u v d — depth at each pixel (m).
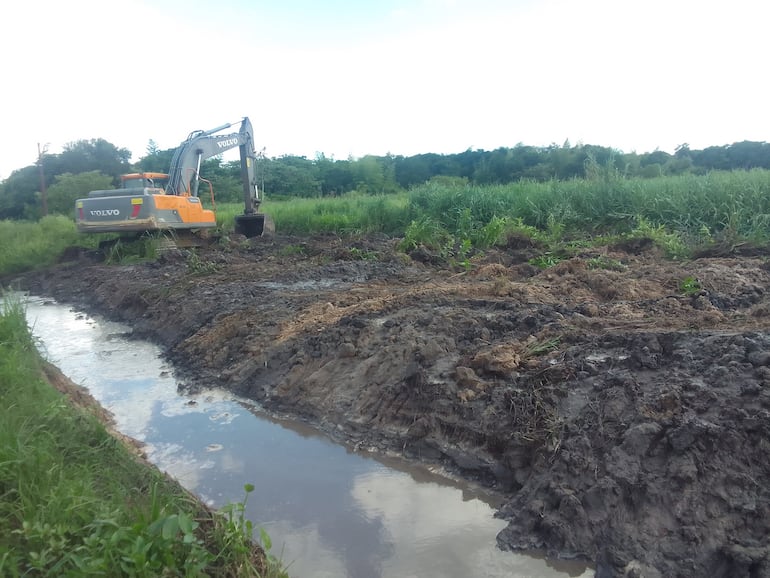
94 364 8.41
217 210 24.17
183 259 14.54
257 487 4.95
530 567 3.82
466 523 4.33
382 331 6.95
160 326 9.98
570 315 6.75
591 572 3.72
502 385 5.30
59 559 3.09
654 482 3.89
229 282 11.45
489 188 17.94
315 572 3.88
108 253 16.20
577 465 4.22
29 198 42.25
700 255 10.74
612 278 8.55
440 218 17.03
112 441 4.57
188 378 7.64
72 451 4.28
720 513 3.62
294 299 9.31
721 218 12.70
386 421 5.68
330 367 6.64
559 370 5.12
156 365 8.30
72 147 45.03
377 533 4.26
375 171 40.06
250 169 18.56
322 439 5.78
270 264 13.59
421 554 4.01
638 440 4.12
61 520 3.30
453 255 12.83
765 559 3.28
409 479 4.98
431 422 5.30
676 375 4.68
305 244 15.92
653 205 13.94
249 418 6.36
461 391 5.38
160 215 15.03
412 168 42.28
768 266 9.11
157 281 12.36
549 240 13.08
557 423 4.66
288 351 7.21
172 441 5.86
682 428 4.03
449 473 4.97
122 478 4.14
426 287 8.79
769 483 3.66
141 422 6.34
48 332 10.47
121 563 2.98
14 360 5.41
